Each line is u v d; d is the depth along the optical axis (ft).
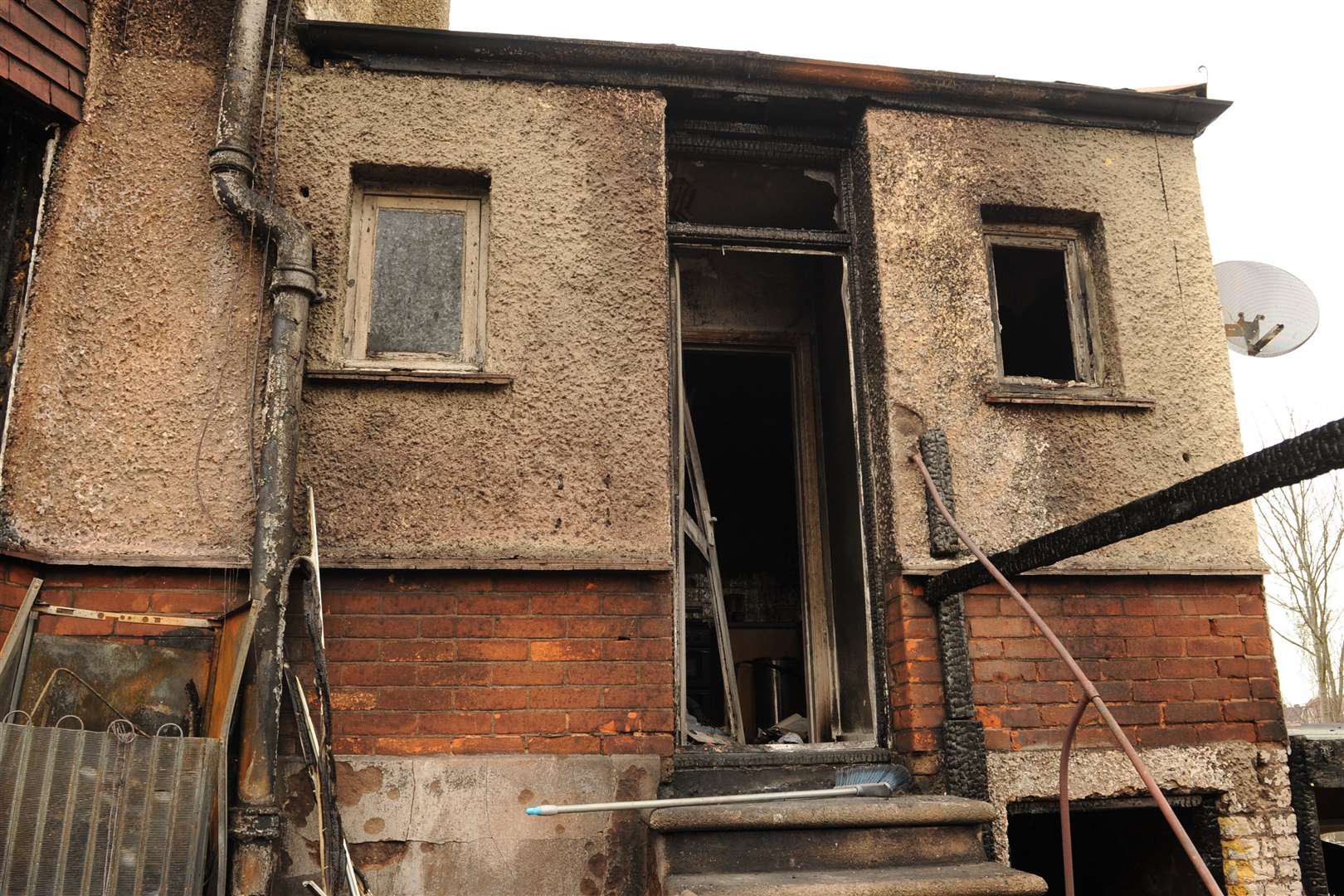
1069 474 15.05
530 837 12.50
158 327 13.43
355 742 12.61
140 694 11.94
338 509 13.23
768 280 20.06
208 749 10.82
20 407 12.54
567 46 14.96
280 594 12.13
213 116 14.30
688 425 19.02
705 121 16.29
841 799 12.55
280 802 12.18
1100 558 14.67
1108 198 16.40
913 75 15.81
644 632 13.50
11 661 11.23
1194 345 16.01
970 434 14.94
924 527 14.46
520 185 14.74
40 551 12.26
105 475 12.85
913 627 14.12
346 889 11.48
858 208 16.28
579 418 13.99
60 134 13.61
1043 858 17.17
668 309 16.20
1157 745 14.19
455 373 13.74
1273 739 14.56
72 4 13.79
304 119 14.48
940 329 15.29
